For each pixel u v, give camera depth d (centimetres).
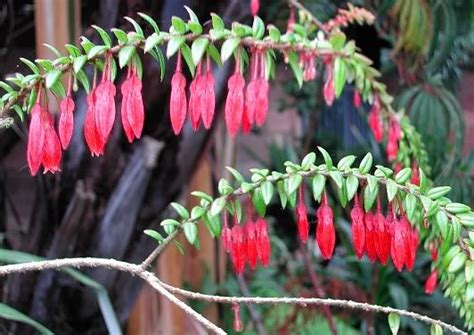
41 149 37
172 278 74
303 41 44
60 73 38
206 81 38
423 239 52
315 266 126
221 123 80
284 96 161
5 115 40
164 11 57
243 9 59
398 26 81
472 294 41
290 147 156
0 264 66
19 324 67
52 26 61
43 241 66
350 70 52
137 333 75
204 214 42
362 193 41
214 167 96
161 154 61
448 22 84
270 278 120
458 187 90
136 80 37
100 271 64
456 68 112
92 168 62
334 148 149
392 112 59
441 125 84
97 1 67
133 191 62
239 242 41
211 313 102
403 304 120
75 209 62
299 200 41
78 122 61
